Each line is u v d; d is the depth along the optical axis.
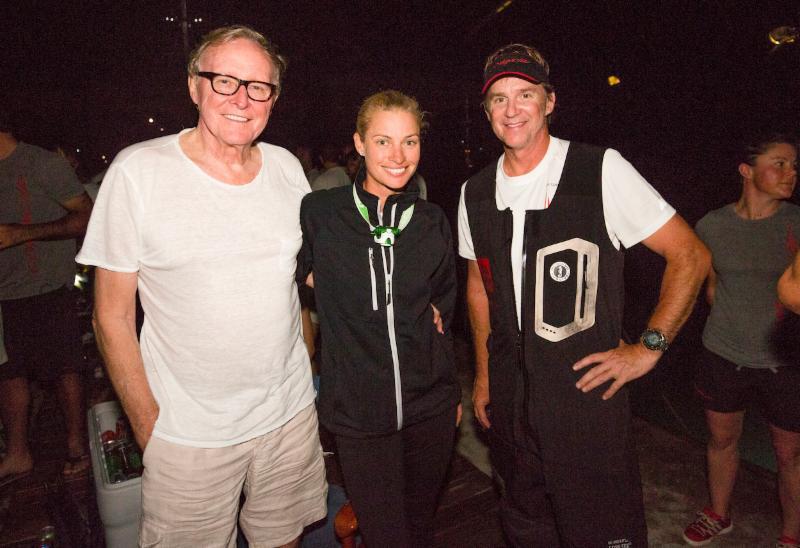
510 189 1.66
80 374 2.92
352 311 1.67
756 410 3.53
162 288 1.44
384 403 1.69
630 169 1.54
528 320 1.61
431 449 1.84
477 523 2.52
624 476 1.61
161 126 13.07
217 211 1.43
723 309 2.15
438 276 1.78
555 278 1.57
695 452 2.99
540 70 1.54
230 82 1.39
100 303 1.42
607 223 1.55
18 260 2.67
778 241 1.98
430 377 1.76
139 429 1.48
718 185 7.12
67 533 2.30
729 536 2.34
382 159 1.59
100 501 1.96
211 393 1.50
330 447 3.11
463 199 1.81
